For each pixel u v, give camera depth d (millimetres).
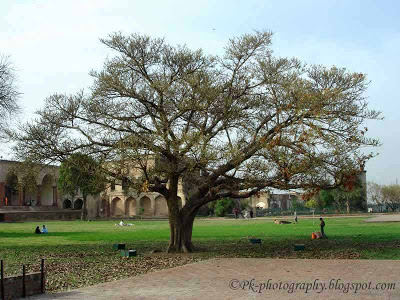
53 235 40375
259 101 23672
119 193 93562
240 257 21828
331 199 84750
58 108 23828
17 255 23891
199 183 25047
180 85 23062
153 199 92062
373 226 45625
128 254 22438
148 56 24125
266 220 69312
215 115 23688
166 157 23125
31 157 23562
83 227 55156
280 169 20953
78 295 12633
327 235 34969
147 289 13469
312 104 20953
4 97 37875
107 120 23438
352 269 16688
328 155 21250
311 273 15969
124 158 21719
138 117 23656
